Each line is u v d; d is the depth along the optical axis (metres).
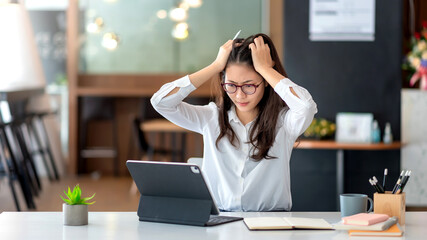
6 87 7.47
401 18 5.51
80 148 9.70
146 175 2.18
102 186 8.20
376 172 5.59
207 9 10.03
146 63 9.99
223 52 2.50
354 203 2.21
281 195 2.61
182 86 2.52
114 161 9.84
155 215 2.19
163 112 2.58
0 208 6.22
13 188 5.89
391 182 5.59
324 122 5.51
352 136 5.52
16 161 6.32
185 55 10.03
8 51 7.50
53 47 9.74
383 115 5.57
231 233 2.00
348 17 5.54
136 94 9.47
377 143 5.38
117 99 9.84
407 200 5.79
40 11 9.73
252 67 2.45
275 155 2.60
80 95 9.52
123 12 9.95
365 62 5.56
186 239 1.91
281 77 2.44
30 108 8.58
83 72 9.90
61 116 9.54
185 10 9.13
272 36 8.98
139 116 9.80
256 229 2.04
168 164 2.12
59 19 9.75
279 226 2.05
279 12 8.47
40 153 8.52
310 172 5.62
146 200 2.23
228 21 10.03
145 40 9.99
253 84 2.45
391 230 2.00
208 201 2.13
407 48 6.77
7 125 6.05
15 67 7.50
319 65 5.59
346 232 2.03
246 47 2.47
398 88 5.55
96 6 9.91
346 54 5.57
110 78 9.91
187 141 9.82
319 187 5.61
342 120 5.55
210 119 2.67
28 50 7.59
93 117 9.59
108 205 6.51
